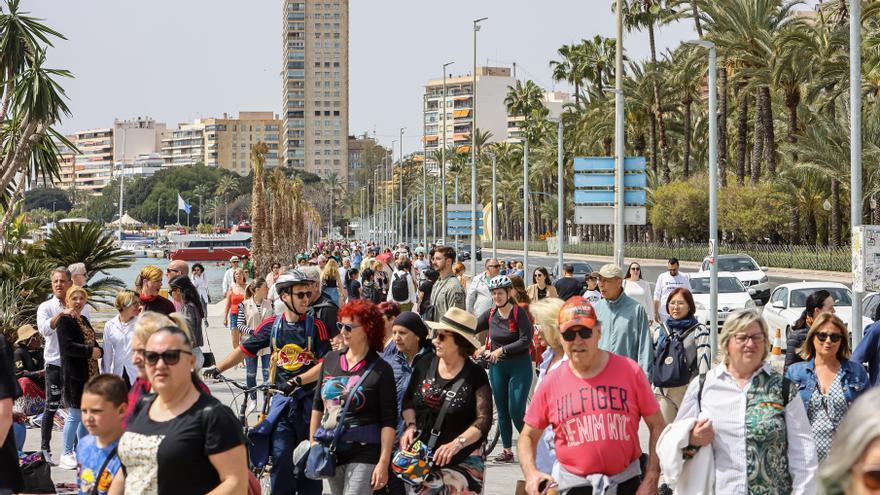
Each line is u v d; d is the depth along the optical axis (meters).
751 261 34.44
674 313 9.65
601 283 9.75
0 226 24.98
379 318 7.27
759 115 59.84
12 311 19.73
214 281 84.06
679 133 78.88
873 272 13.75
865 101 48.66
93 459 5.90
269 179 78.81
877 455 2.18
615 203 25.94
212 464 4.98
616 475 5.93
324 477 7.05
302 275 8.40
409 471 6.93
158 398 5.17
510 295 10.52
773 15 52.66
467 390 7.21
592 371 6.03
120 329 10.09
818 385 7.20
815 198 57.66
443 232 63.16
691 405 5.98
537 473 6.01
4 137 26.36
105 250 23.89
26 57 25.22
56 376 10.80
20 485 6.50
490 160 124.69
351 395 7.10
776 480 5.76
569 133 87.25
